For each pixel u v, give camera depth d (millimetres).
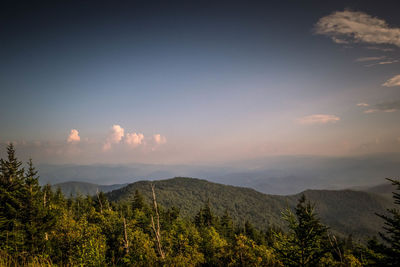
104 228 31859
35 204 27062
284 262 13625
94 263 19500
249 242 20125
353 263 13656
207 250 29422
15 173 31547
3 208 25656
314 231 13039
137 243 25906
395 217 8953
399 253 8703
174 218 63000
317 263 12992
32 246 21250
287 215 14328
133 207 63500
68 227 26516
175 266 20719
